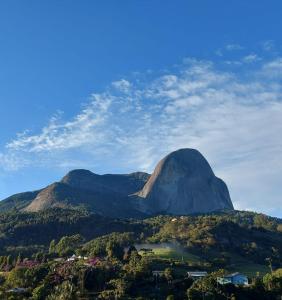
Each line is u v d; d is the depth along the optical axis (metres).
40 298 143.50
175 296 147.12
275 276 167.75
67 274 160.12
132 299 142.38
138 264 174.75
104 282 158.50
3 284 168.12
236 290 156.25
